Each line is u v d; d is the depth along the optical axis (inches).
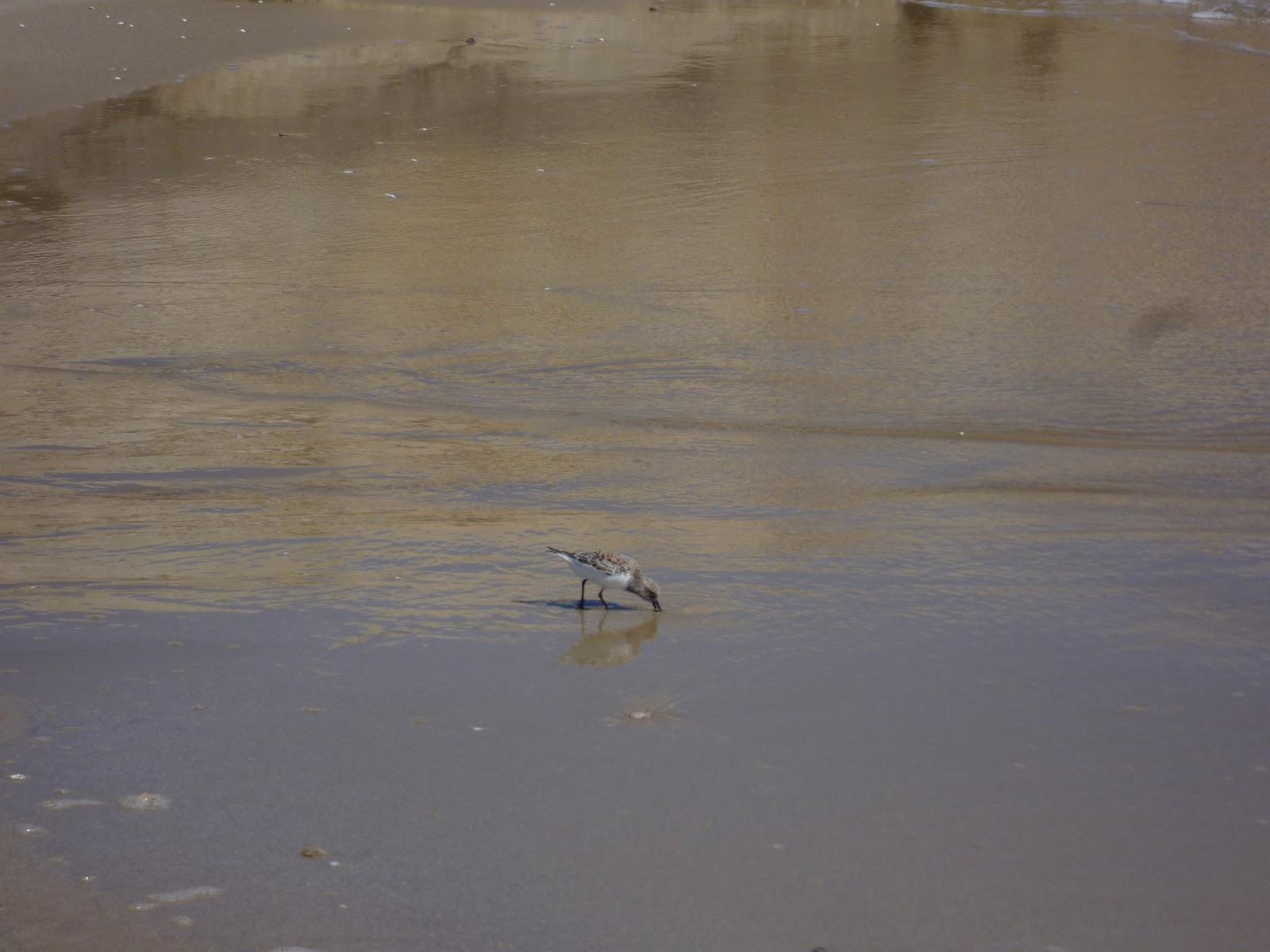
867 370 516.7
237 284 617.0
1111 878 208.7
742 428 461.4
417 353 538.6
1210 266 619.8
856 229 684.7
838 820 224.2
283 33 1151.0
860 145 829.8
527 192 749.3
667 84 987.3
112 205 732.7
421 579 330.0
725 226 692.1
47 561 340.2
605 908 199.6
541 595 321.4
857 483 406.6
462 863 211.0
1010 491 398.6
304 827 220.7
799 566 339.0
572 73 1024.2
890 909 200.2
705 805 228.2
